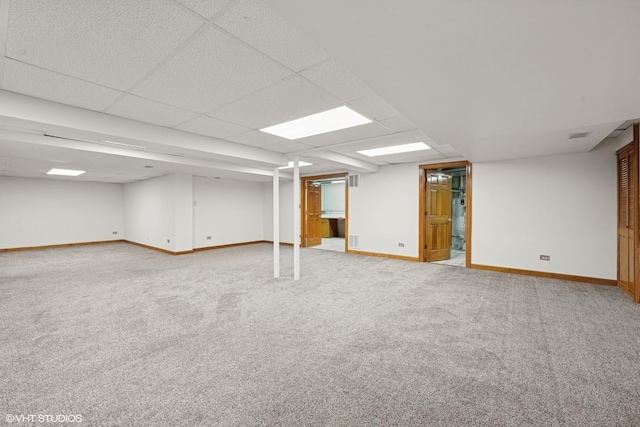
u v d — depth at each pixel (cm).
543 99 213
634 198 347
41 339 262
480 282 452
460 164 564
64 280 470
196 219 789
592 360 225
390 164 661
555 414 169
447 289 416
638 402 178
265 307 344
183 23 145
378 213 690
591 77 175
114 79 207
